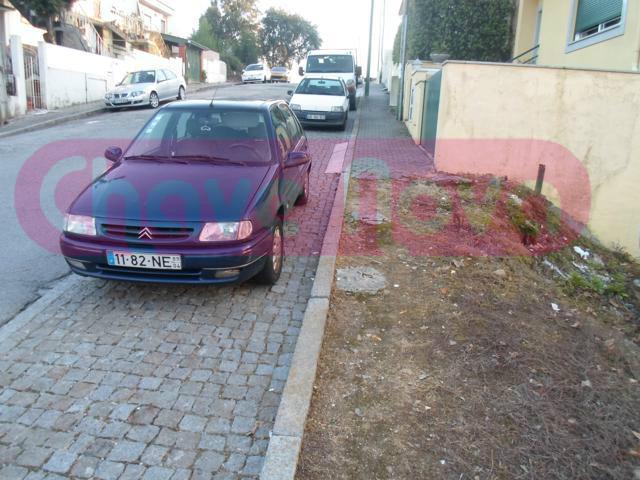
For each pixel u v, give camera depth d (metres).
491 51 16.44
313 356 3.62
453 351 3.82
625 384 3.59
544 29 13.02
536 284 5.29
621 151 8.88
